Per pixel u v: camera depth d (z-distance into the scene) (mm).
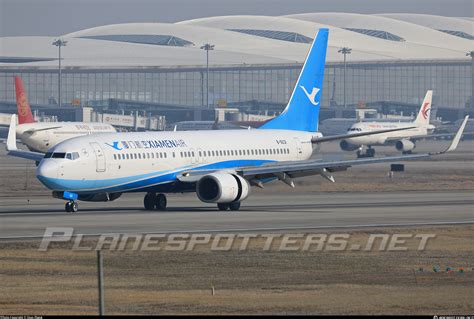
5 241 128625
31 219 160125
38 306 84312
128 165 177500
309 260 112188
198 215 168625
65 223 152625
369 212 176000
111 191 178000
